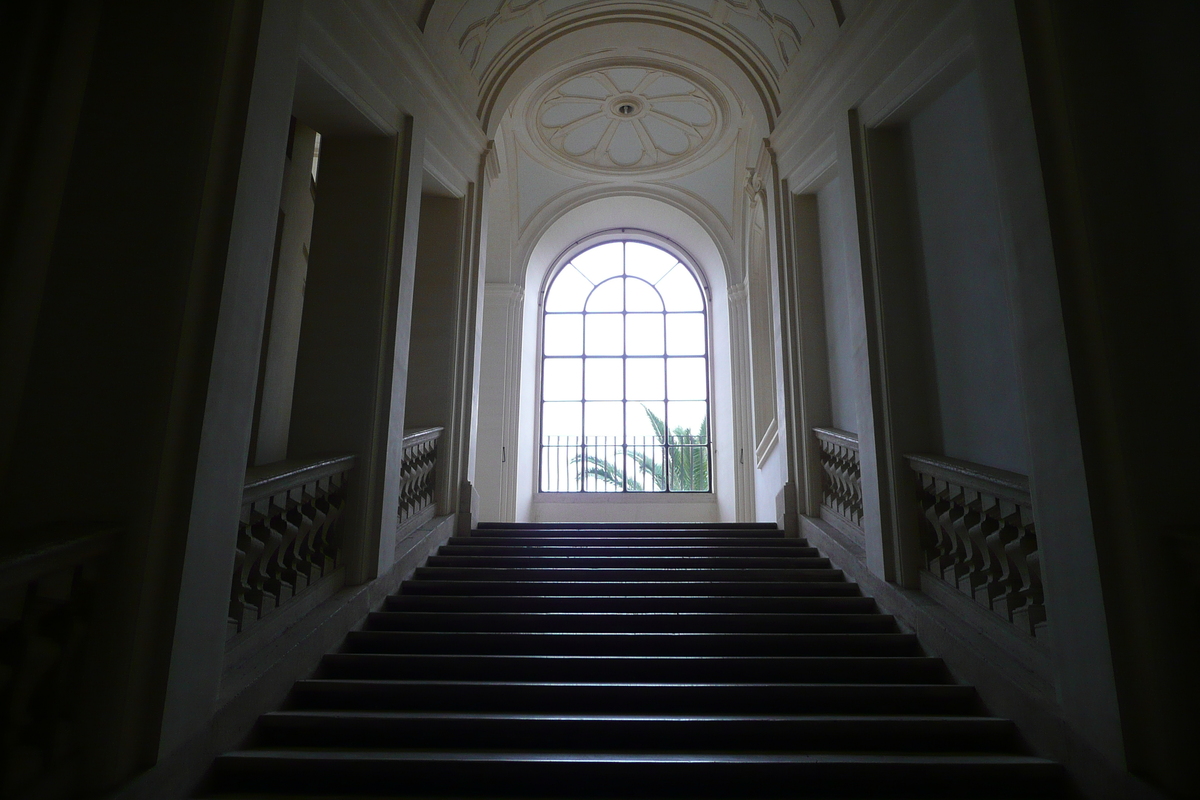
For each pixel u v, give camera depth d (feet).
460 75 19.26
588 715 10.30
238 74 9.13
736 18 20.51
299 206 17.66
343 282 14.99
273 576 11.23
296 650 10.73
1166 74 8.39
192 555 8.11
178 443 8.14
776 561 17.33
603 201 37.63
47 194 8.18
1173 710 7.45
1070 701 8.59
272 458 16.02
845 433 17.40
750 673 11.66
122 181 8.47
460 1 17.42
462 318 20.15
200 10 8.96
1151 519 7.85
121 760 7.25
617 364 41.78
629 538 19.47
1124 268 8.35
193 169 8.52
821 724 9.82
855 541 17.02
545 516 39.24
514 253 37.04
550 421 41.22
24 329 7.95
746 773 8.95
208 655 8.48
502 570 16.31
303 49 12.40
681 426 41.16
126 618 7.49
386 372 14.80
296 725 9.64
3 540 6.77
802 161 19.62
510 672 11.55
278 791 8.66
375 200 15.39
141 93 8.72
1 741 6.29
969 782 8.85
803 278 20.33
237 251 8.92
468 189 20.72
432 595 14.79
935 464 12.73
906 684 11.39
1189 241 8.13
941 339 13.91
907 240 15.21
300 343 14.74
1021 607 10.34
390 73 15.29
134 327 8.14
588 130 32.22
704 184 36.17
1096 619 8.13
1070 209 8.70
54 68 8.26
